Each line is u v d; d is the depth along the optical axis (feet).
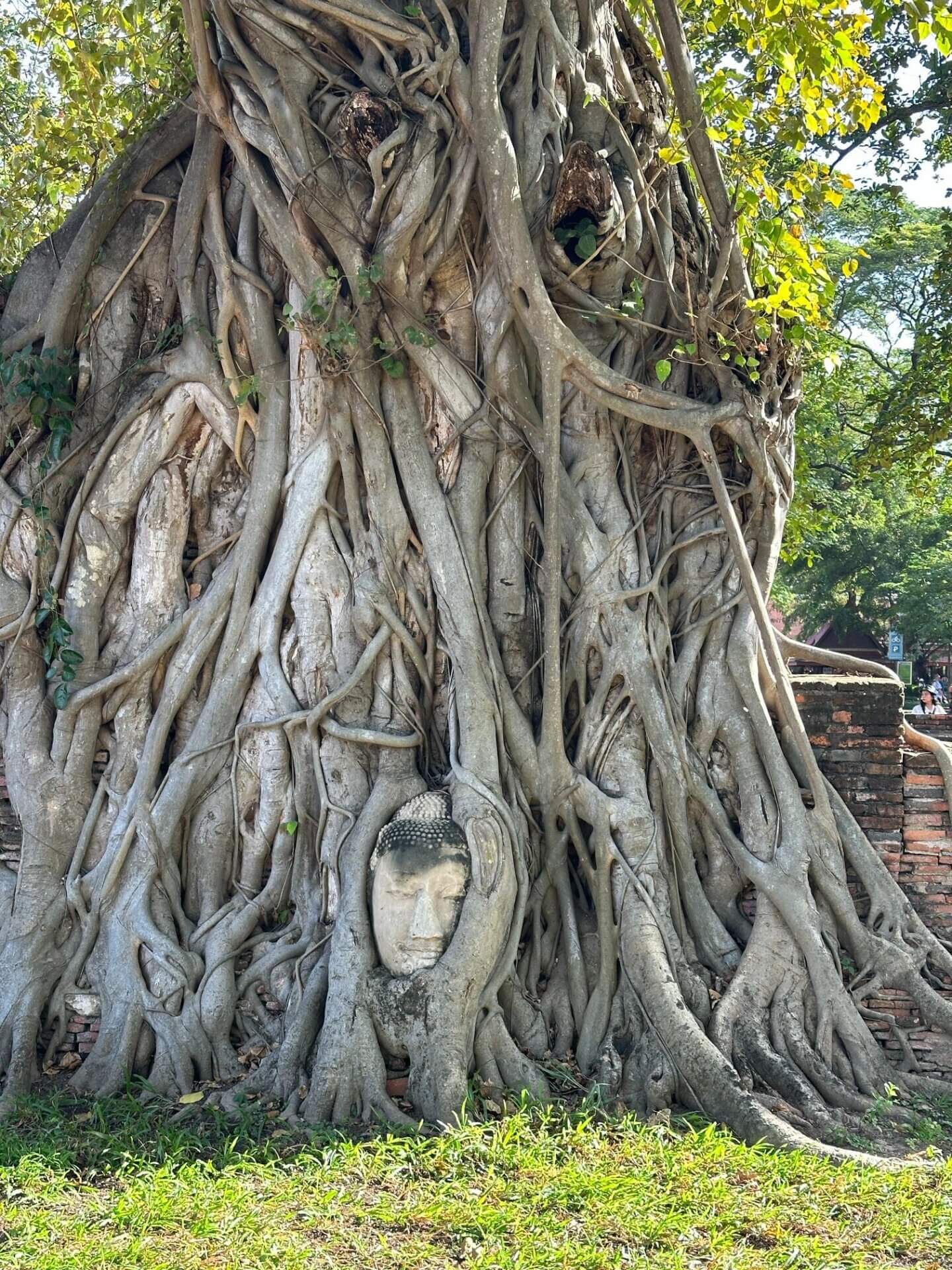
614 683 25.43
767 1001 23.63
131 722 26.14
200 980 24.20
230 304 26.37
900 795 27.04
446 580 24.70
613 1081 22.24
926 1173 19.29
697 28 39.27
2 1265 15.92
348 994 21.95
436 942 22.16
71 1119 21.79
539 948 24.31
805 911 24.08
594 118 25.58
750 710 25.79
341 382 25.11
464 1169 18.94
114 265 27.55
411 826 22.99
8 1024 23.94
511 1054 22.15
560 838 24.75
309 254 24.79
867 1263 16.43
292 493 25.70
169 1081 23.08
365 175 24.48
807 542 90.07
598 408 26.35
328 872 24.22
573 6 26.02
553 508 24.08
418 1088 21.15
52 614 26.27
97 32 33.50
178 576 26.94
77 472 27.14
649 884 24.06
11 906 25.30
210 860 25.46
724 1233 17.17
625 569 25.85
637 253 25.91
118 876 25.00
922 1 26.43
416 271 25.04
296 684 25.53
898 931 25.18
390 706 25.05
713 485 25.40
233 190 27.17
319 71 24.50
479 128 23.95
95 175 32.65
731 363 26.48
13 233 35.65
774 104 29.22
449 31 24.06
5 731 26.32
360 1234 17.03
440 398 25.52
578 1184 18.29
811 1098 22.03
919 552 100.94
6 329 27.96
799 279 27.40
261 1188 18.51
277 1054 22.48
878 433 50.01
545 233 24.85
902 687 27.43
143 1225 17.22
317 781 24.95
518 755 24.63
